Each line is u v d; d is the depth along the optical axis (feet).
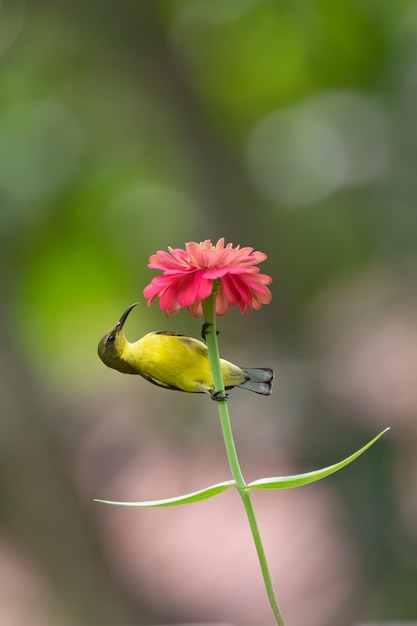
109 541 39.91
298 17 49.08
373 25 48.73
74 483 38.24
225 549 39.86
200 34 48.49
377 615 35.17
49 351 54.24
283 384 42.63
